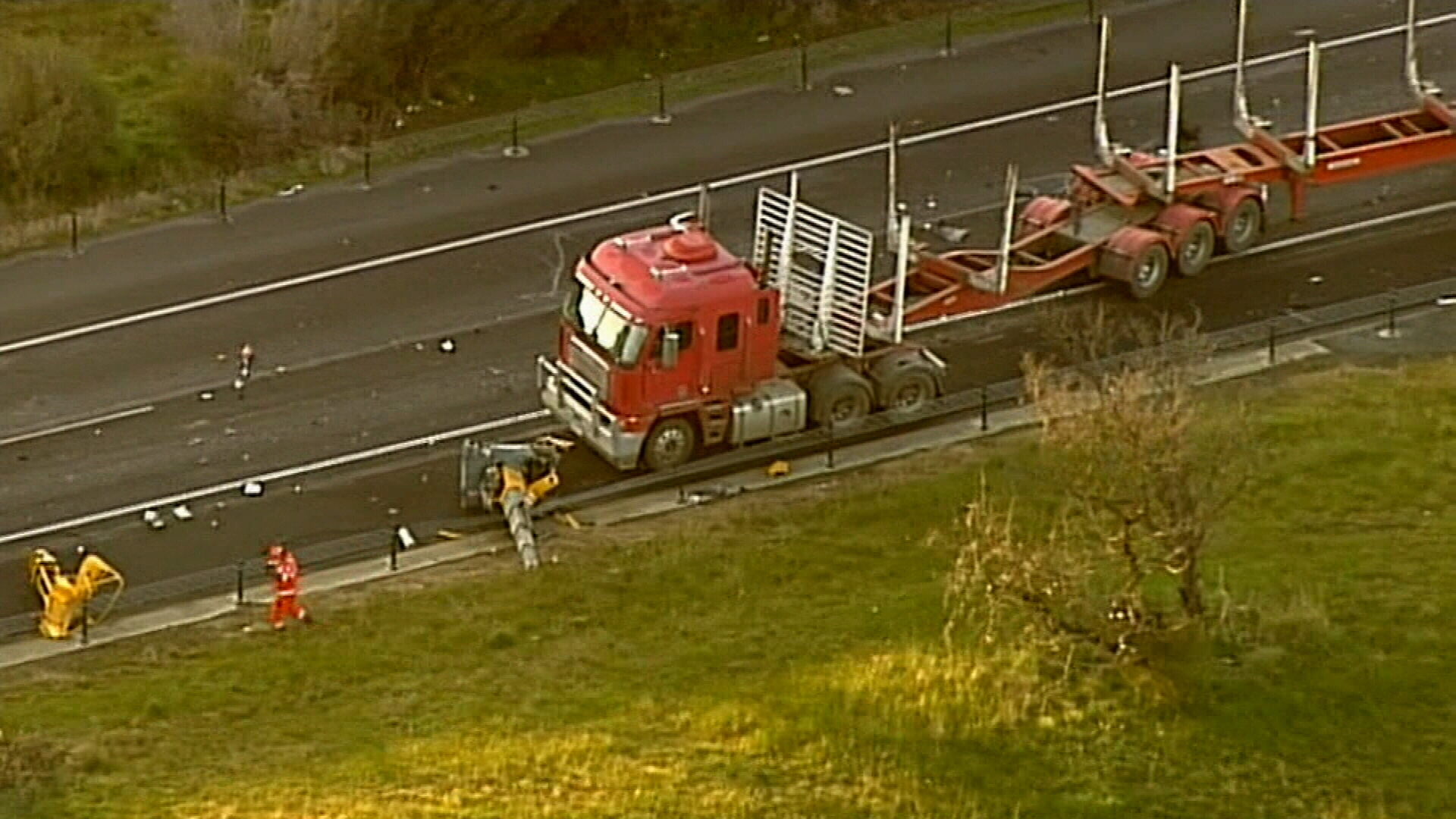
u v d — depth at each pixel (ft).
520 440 465.88
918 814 339.57
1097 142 535.60
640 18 636.48
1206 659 372.79
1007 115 598.34
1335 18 642.63
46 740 364.17
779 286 460.55
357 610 411.54
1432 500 431.84
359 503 447.01
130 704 379.76
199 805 343.26
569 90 619.67
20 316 508.94
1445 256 527.40
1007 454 455.22
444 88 614.34
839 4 650.84
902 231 460.96
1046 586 376.07
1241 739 356.79
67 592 404.77
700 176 572.51
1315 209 543.80
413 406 477.77
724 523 436.35
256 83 590.55
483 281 526.57
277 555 408.05
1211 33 636.89
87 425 469.98
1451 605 392.88
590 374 447.83
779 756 354.33
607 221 553.23
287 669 390.83
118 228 546.26
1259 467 436.76
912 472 452.35
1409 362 486.38
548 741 360.69
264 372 489.26
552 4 624.59
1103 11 648.79
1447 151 537.65
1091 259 502.79
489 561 429.38
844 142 586.86
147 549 432.25
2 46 581.94
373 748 361.71
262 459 459.73
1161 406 416.46
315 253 536.83
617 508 443.32
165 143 580.71
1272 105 600.39
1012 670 372.38
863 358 463.01
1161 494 370.12
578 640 398.01
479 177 571.69
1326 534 420.36
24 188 563.48
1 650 401.70
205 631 407.03
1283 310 505.66
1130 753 353.92
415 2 606.96
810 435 460.55
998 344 492.54
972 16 649.20
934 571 416.26
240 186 565.53
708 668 384.27
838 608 403.95
